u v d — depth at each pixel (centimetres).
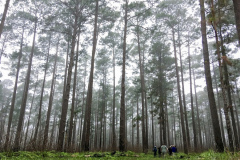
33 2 1961
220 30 1334
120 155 1034
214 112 936
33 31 2116
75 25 1463
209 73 1004
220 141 880
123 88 1412
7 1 1330
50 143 1003
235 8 557
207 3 1118
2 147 829
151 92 2069
